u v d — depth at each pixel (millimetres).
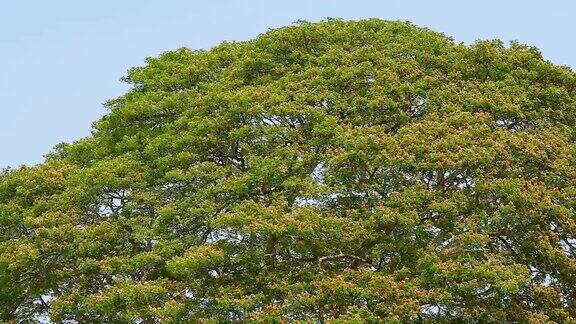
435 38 54938
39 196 47531
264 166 43844
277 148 45406
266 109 47625
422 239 41438
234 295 39562
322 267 41812
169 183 46594
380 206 41375
